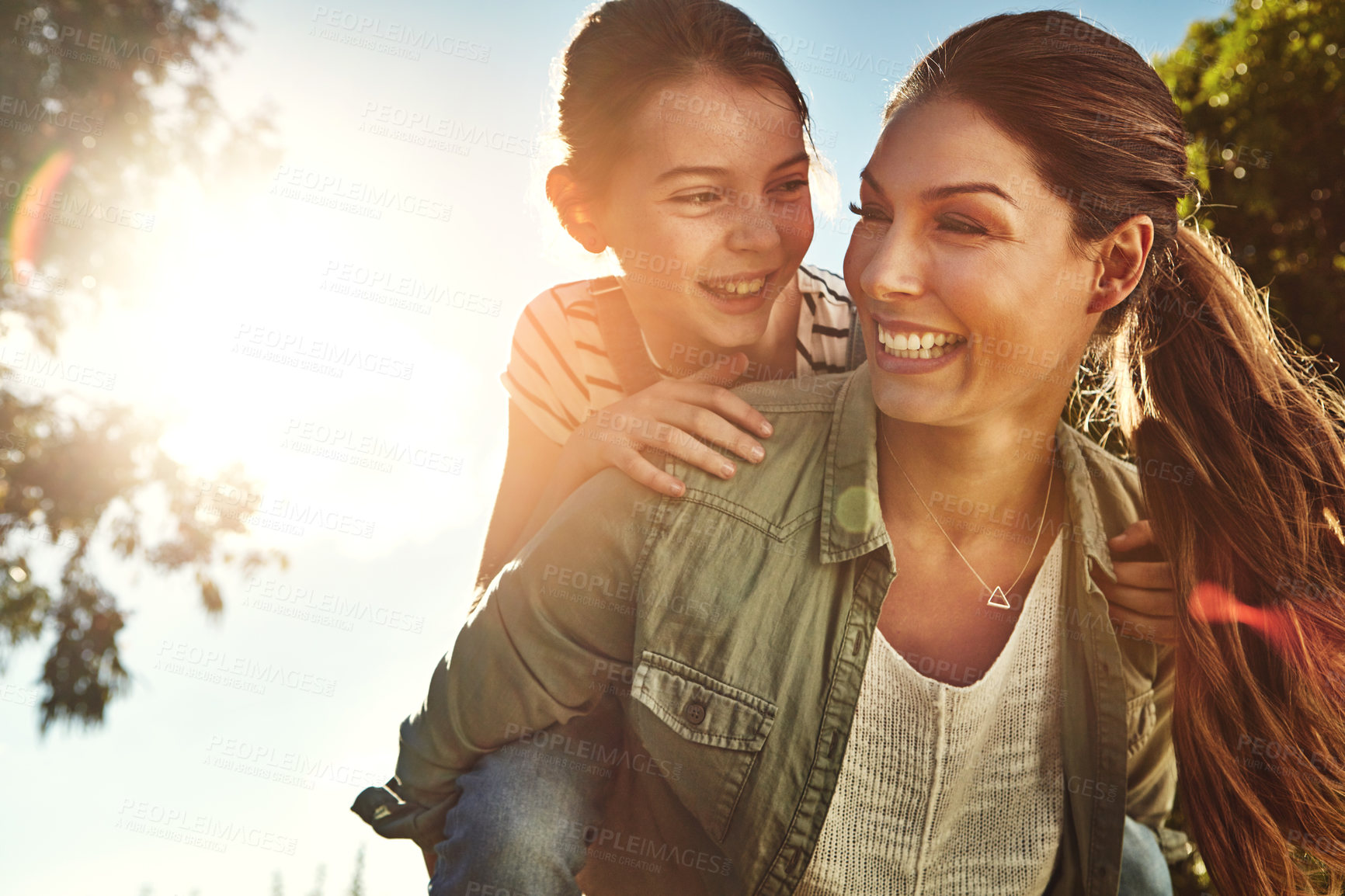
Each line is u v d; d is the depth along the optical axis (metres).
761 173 1.93
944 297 1.29
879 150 1.36
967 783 1.51
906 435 1.50
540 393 2.28
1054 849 1.57
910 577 1.53
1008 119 1.28
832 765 1.47
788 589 1.52
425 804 1.70
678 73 1.92
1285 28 4.22
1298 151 4.11
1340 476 1.62
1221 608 1.57
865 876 1.51
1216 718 1.56
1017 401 1.38
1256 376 1.60
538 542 1.62
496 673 1.60
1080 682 1.54
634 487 1.58
